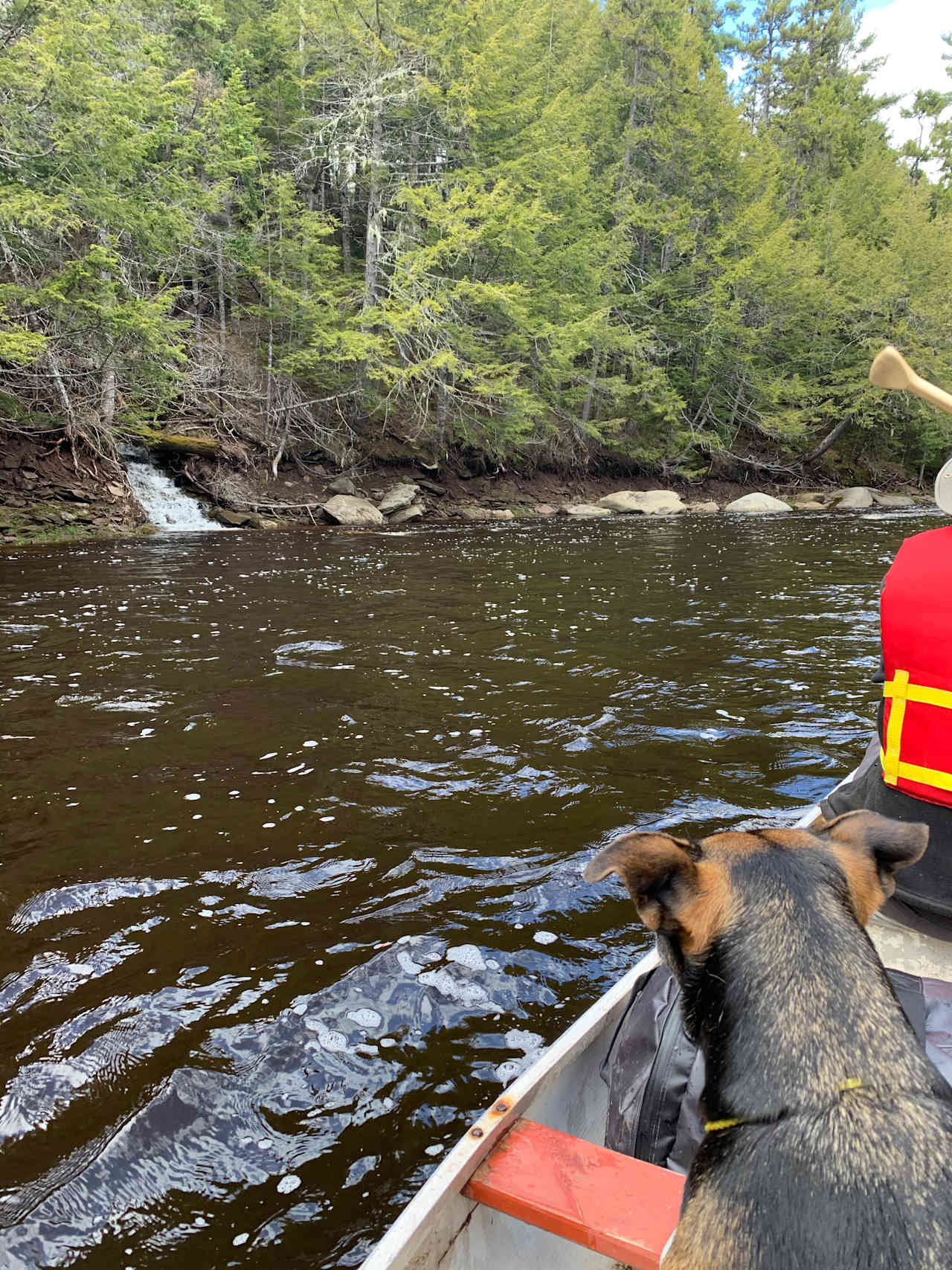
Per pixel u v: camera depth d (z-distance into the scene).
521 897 3.54
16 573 12.46
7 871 3.77
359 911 3.44
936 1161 0.98
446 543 17.59
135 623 8.98
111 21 17.34
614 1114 1.89
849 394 35.28
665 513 27.61
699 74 35.81
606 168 31.28
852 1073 1.07
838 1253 0.93
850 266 35.56
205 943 3.22
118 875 3.73
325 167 27.22
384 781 4.74
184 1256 1.92
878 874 1.35
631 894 1.26
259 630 8.65
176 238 19.14
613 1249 1.42
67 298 17.22
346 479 23.92
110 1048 2.63
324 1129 2.32
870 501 32.06
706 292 30.97
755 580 12.40
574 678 6.88
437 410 27.64
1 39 16.12
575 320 27.58
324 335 22.47
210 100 21.94
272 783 4.73
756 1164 1.04
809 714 5.93
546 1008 2.85
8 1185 2.12
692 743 5.35
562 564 14.25
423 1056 2.60
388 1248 1.39
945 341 32.94
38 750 5.23
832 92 46.44
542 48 30.53
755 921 1.21
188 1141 2.27
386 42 24.23
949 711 1.85
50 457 18.34
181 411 22.45
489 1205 1.56
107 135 16.33
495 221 23.52
